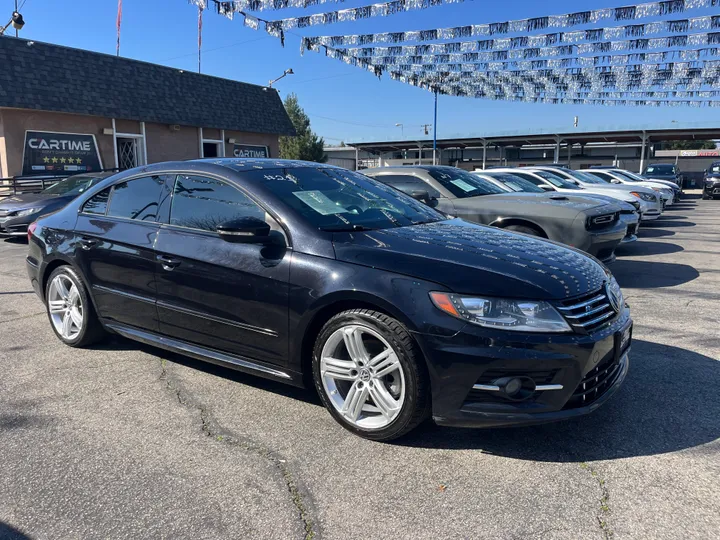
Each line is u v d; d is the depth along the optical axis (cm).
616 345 295
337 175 425
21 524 236
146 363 425
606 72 1421
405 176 766
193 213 375
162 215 391
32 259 488
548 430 314
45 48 1530
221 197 365
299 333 316
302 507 247
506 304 271
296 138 5097
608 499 249
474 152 5331
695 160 4988
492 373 268
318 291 304
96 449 297
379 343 299
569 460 282
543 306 272
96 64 1650
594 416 329
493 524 233
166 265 372
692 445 295
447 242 326
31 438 309
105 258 413
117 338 486
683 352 434
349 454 291
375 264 297
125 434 314
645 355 428
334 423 327
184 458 288
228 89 2084
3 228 1062
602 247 660
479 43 1161
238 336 345
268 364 338
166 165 409
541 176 1199
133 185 421
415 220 388
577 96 1762
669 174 2748
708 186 2552
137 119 1708
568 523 233
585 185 1346
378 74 1395
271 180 367
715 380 379
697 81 1458
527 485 261
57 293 469
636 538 223
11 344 471
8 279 743
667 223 1477
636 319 529
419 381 280
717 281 707
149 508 247
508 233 379
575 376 272
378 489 260
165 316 383
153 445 302
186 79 1931
